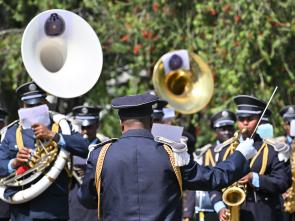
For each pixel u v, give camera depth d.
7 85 35.88
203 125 33.56
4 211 22.69
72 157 20.48
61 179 20.25
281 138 26.66
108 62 35.97
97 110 25.31
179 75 29.33
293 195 23.53
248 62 31.89
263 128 21.59
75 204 23.94
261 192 21.05
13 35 34.56
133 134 16.05
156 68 28.98
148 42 33.16
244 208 21.00
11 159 20.25
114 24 33.50
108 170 15.89
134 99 16.06
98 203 16.11
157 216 15.66
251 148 16.42
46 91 19.80
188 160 15.91
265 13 31.20
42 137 19.73
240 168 16.19
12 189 20.17
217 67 32.31
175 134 17.56
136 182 15.77
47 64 20.30
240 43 31.55
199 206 24.28
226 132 25.53
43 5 33.75
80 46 20.53
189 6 33.34
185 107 29.05
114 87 36.28
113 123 34.75
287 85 32.59
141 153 15.87
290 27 31.39
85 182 16.27
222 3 31.72
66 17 20.44
